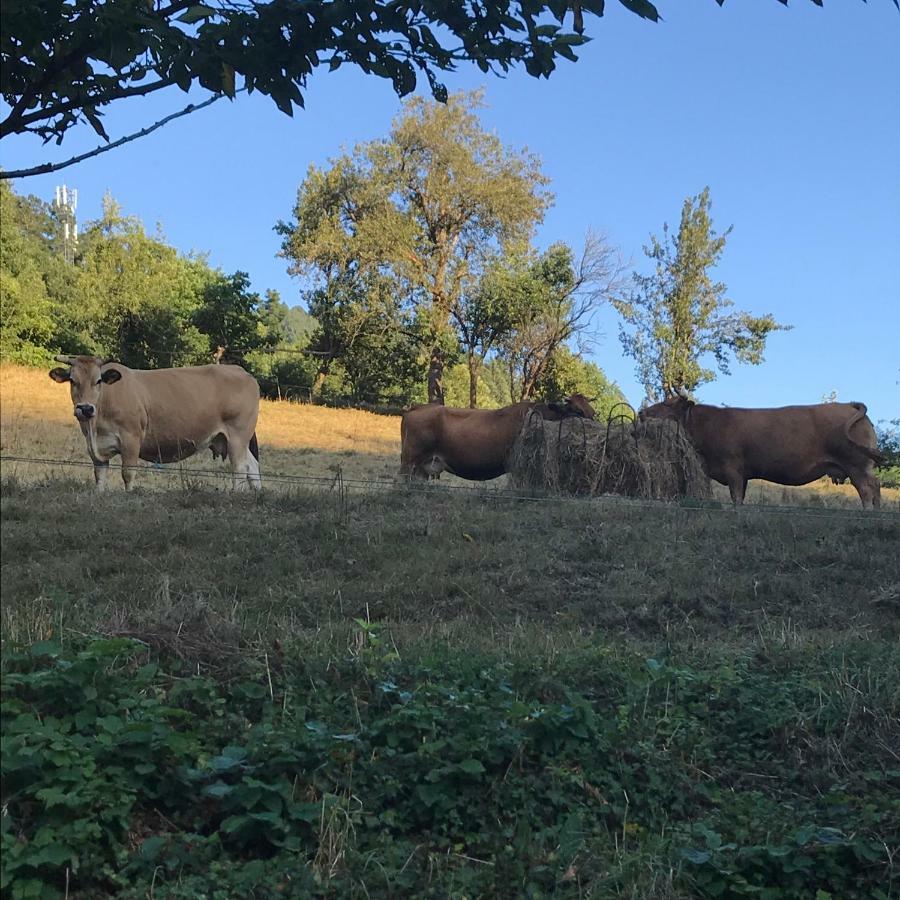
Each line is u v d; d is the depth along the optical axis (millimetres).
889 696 5703
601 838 4348
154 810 4102
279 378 42844
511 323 48656
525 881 3988
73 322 37844
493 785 4516
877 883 4184
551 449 13773
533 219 49375
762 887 4098
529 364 50406
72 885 3629
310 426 24922
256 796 4043
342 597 7816
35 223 56375
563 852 4168
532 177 49875
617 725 5129
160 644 5457
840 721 5484
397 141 49094
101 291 40062
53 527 9125
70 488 11406
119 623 5777
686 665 6312
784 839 4336
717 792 4852
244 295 42625
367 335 47375
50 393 19875
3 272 33031
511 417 15703
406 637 6570
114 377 12508
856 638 7152
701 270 46219
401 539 9789
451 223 50406
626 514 11312
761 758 5246
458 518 10625
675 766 4953
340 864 3938
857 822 4484
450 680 5457
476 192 47781
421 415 15914
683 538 10312
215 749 4484
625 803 4648
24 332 32062
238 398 14328
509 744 4711
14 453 13656
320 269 49062
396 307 47406
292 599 7535
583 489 13641
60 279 40969
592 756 4863
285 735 4516
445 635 6719
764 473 15117
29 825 3729
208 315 42031
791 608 8234
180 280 47562
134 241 46250
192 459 16594
